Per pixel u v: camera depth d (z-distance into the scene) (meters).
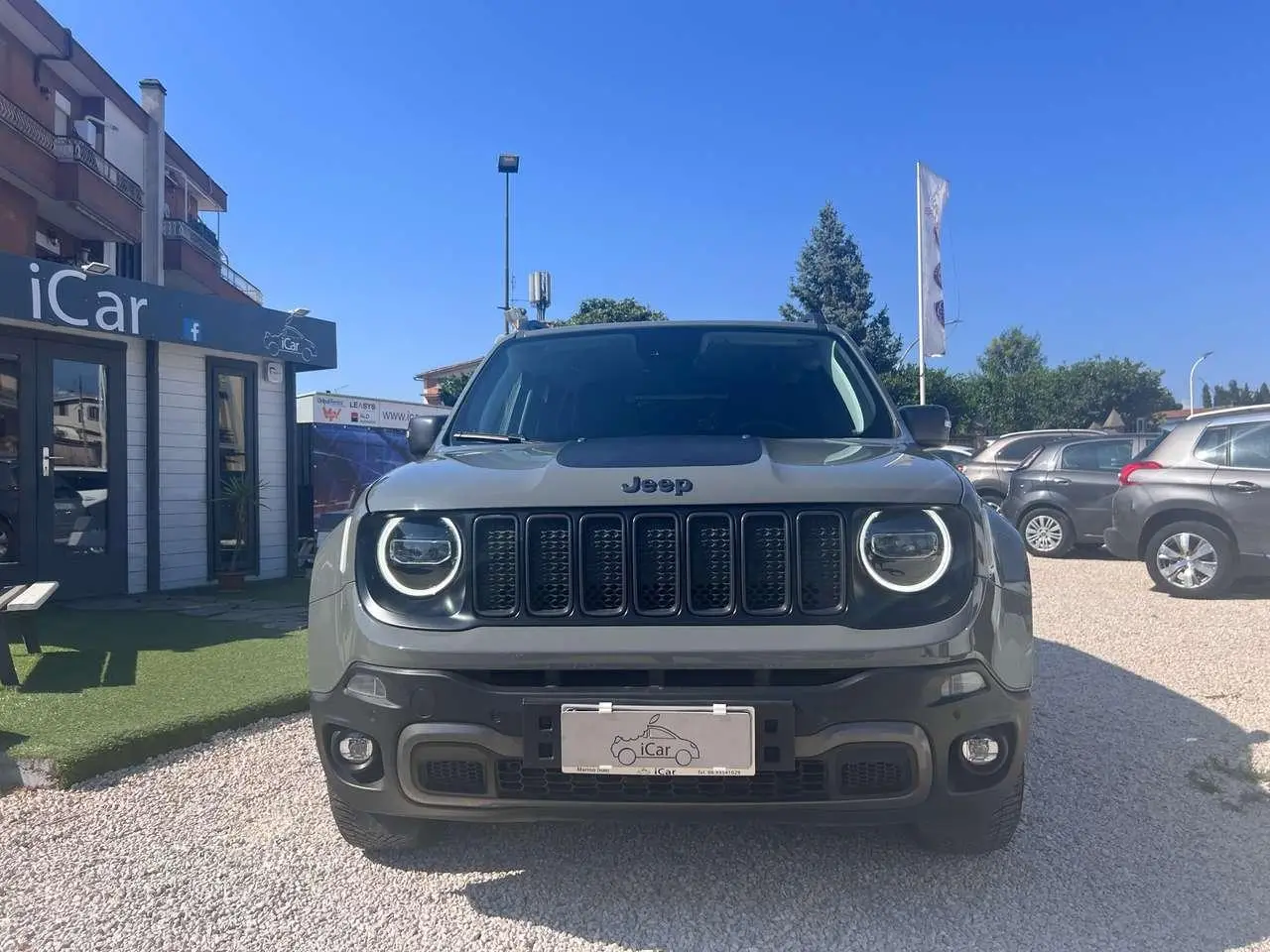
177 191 31.19
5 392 8.08
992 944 2.77
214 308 9.57
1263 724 4.88
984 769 2.73
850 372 4.11
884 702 2.57
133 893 3.07
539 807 2.69
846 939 2.79
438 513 2.78
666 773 2.58
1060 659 6.32
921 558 2.68
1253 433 8.59
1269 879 3.19
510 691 2.63
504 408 4.07
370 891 3.09
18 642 6.51
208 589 9.41
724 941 2.79
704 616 2.67
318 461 13.47
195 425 9.65
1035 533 11.92
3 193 19.98
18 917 2.93
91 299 8.46
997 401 59.16
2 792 3.92
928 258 24.53
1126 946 2.76
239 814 3.70
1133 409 68.94
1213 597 8.75
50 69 23.00
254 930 2.85
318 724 2.87
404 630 2.71
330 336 11.10
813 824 2.67
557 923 2.89
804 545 2.70
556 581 2.73
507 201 24.50
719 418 3.83
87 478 8.73
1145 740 4.63
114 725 4.41
